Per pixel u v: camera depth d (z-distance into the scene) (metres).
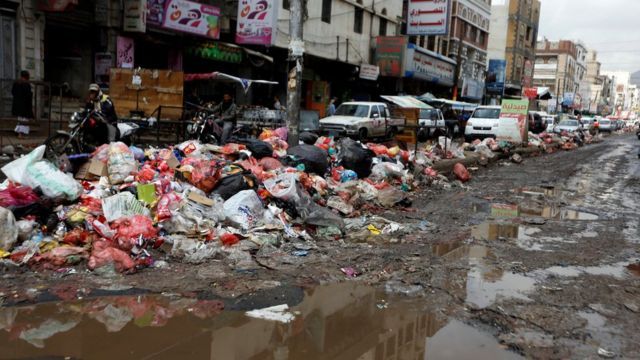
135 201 6.05
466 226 8.08
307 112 17.14
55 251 5.13
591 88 106.94
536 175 15.14
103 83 15.56
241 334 4.03
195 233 5.98
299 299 4.75
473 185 12.86
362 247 6.53
